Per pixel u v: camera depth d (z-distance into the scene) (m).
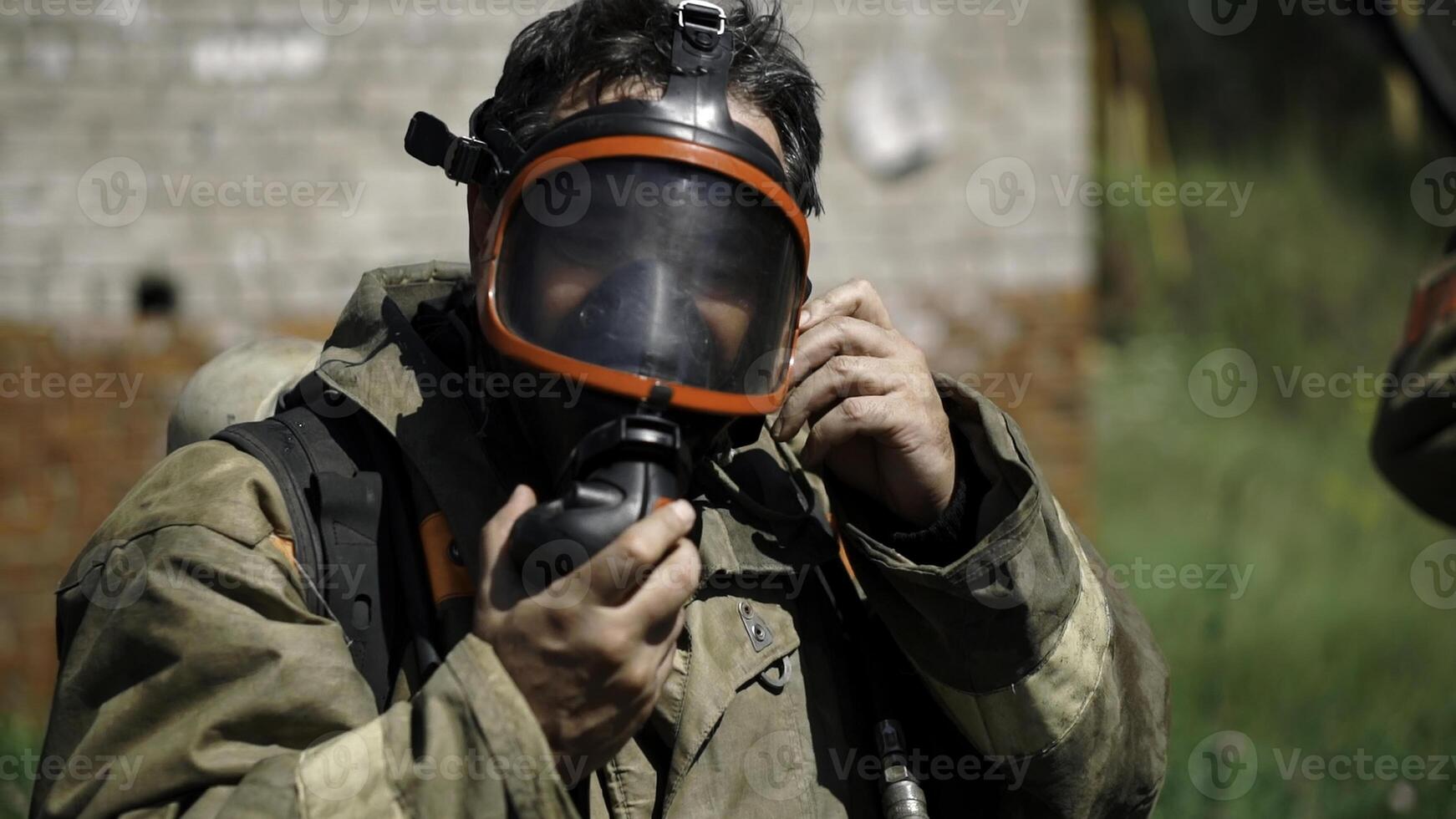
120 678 1.20
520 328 1.28
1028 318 4.53
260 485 1.29
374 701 1.23
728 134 1.29
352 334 1.48
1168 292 9.73
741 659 1.39
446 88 4.14
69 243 3.95
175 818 1.14
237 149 4.04
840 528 1.49
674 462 1.20
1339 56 12.04
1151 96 10.80
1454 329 2.10
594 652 1.12
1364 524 6.13
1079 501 4.57
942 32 4.43
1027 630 1.39
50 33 3.92
